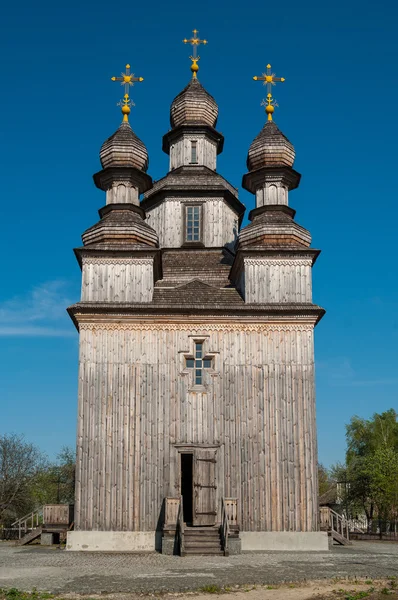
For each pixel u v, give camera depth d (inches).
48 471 2342.5
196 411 1078.4
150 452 1058.7
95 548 1016.9
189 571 759.1
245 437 1070.4
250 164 1312.7
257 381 1095.0
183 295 1160.8
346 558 913.5
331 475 2674.7
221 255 1381.6
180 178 1424.7
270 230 1192.8
